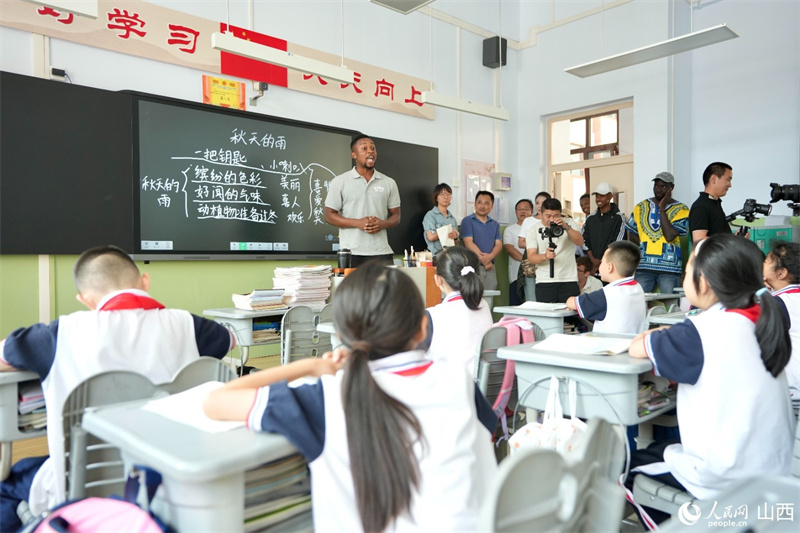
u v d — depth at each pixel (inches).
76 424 45.1
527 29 263.0
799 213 171.5
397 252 211.8
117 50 146.5
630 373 57.4
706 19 224.8
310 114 189.3
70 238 137.1
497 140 256.7
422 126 226.4
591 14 239.3
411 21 221.5
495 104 255.8
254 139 172.9
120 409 41.1
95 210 141.2
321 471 33.4
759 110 211.0
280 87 181.2
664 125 218.4
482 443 37.1
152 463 32.5
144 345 58.0
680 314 123.9
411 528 32.4
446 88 235.3
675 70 219.1
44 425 64.0
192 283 161.0
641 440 82.7
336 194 165.9
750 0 213.0
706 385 50.8
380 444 31.9
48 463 55.0
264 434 35.2
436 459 33.2
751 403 49.1
